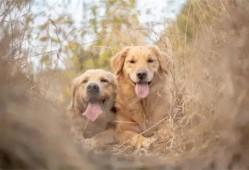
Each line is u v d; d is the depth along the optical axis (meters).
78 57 7.91
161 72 6.38
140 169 3.29
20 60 4.55
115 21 8.66
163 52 6.54
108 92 5.99
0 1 4.75
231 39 4.13
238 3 4.43
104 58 8.47
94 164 3.17
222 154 3.19
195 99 4.51
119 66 6.49
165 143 4.68
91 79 5.96
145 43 7.67
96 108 5.81
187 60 5.75
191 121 4.29
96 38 8.16
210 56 4.55
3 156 2.57
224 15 4.69
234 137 3.17
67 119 3.74
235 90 3.48
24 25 4.88
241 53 3.74
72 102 6.16
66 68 6.15
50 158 2.66
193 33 5.81
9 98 2.92
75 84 6.14
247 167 3.07
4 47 4.25
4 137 2.57
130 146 5.05
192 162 3.36
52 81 5.14
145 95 5.99
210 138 3.58
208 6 5.41
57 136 2.82
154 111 6.10
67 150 2.80
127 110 6.24
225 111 3.46
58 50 5.83
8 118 2.66
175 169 3.28
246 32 3.93
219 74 3.94
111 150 4.79
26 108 2.96
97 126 5.91
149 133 5.98
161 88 6.24
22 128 2.68
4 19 4.62
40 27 5.57
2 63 3.81
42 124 2.82
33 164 2.61
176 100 5.71
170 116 5.20
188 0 6.60
